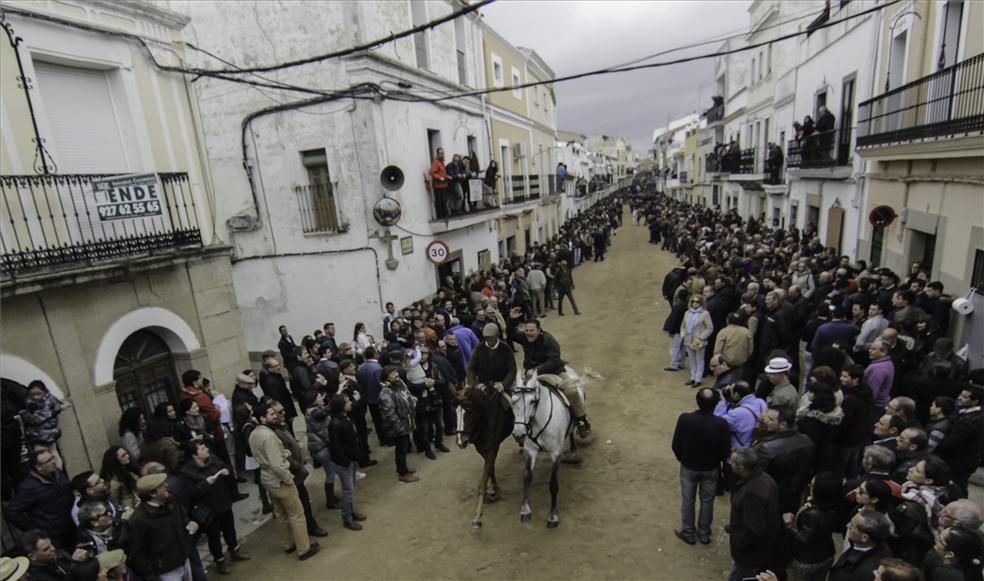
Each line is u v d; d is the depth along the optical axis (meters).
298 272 12.93
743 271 12.23
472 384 6.57
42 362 6.18
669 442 7.76
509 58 21.78
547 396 6.05
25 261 6.05
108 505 5.01
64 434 6.34
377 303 12.38
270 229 12.95
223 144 12.89
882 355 6.01
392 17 12.28
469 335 9.96
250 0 11.77
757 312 8.36
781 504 4.48
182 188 8.13
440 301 12.27
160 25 8.09
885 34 11.30
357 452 6.28
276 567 5.77
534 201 23.53
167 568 4.70
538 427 5.92
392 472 7.65
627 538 5.75
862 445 5.65
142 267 7.09
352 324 12.70
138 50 7.73
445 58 15.17
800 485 4.48
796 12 18.75
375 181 11.75
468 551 5.77
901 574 2.89
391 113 12.14
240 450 7.52
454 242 15.69
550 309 16.77
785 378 5.69
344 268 12.50
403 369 7.81
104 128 7.43
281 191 12.63
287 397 8.12
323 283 12.77
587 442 7.95
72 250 6.48
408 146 12.93
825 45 15.13
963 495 4.92
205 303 8.29
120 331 7.04
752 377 8.21
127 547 4.64
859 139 11.70
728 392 5.80
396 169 11.62
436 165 13.70
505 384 6.36
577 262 24.98
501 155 20.86
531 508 6.46
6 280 5.68
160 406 6.64
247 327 13.70
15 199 6.11
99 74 7.37
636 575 5.18
